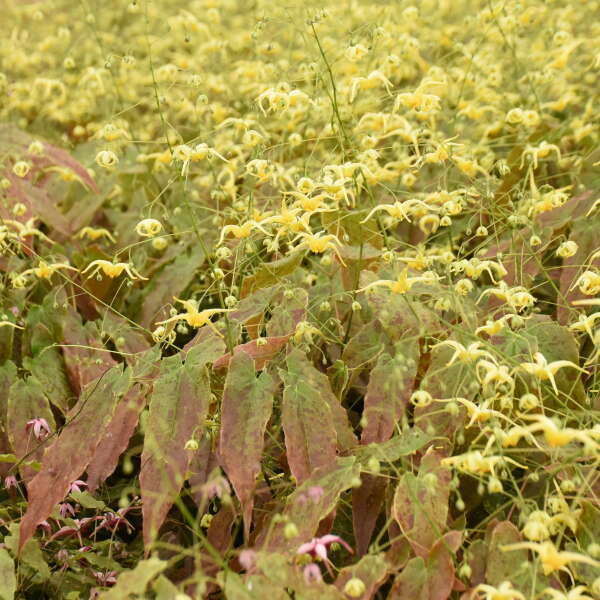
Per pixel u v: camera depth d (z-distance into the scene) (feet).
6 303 3.25
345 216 2.92
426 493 2.44
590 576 2.39
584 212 3.13
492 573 2.37
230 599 2.29
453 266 2.87
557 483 2.60
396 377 2.54
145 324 3.28
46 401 2.95
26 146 3.71
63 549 2.74
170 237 3.62
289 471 2.72
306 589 2.31
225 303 2.89
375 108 3.86
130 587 2.28
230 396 2.53
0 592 2.48
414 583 2.36
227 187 3.44
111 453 2.65
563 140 3.75
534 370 2.48
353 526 2.57
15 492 2.89
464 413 2.61
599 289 2.69
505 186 3.45
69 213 3.76
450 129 3.97
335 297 3.03
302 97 2.88
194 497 2.71
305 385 2.58
